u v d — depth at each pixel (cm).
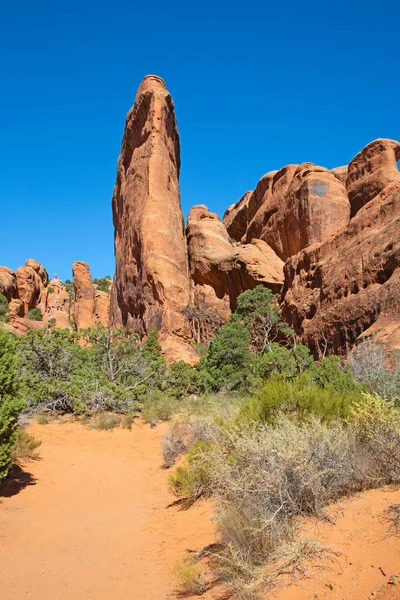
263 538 361
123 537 580
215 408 985
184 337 3966
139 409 1698
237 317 3631
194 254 4766
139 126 4988
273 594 291
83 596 394
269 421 600
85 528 627
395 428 418
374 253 2447
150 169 4625
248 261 4059
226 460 494
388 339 1761
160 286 4059
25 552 518
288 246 4038
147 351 2188
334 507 392
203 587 367
